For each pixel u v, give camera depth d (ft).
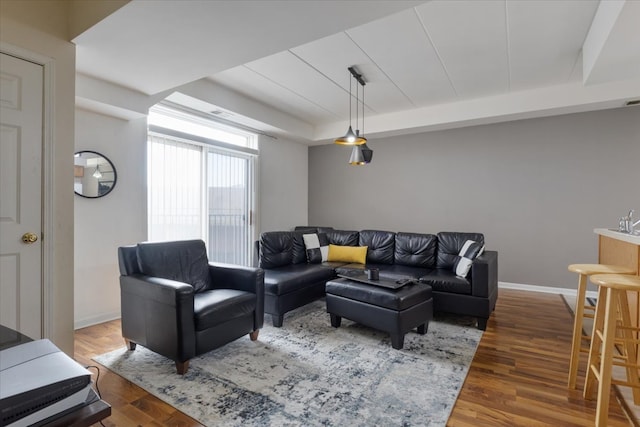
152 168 12.22
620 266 7.38
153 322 7.41
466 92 13.52
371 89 13.25
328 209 20.44
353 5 5.93
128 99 9.86
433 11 8.05
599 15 7.88
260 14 6.21
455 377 7.01
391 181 18.35
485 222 15.90
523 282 15.05
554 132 14.42
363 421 5.54
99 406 2.35
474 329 9.96
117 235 10.64
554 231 14.47
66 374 2.30
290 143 19.35
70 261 7.14
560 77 11.91
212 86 12.67
